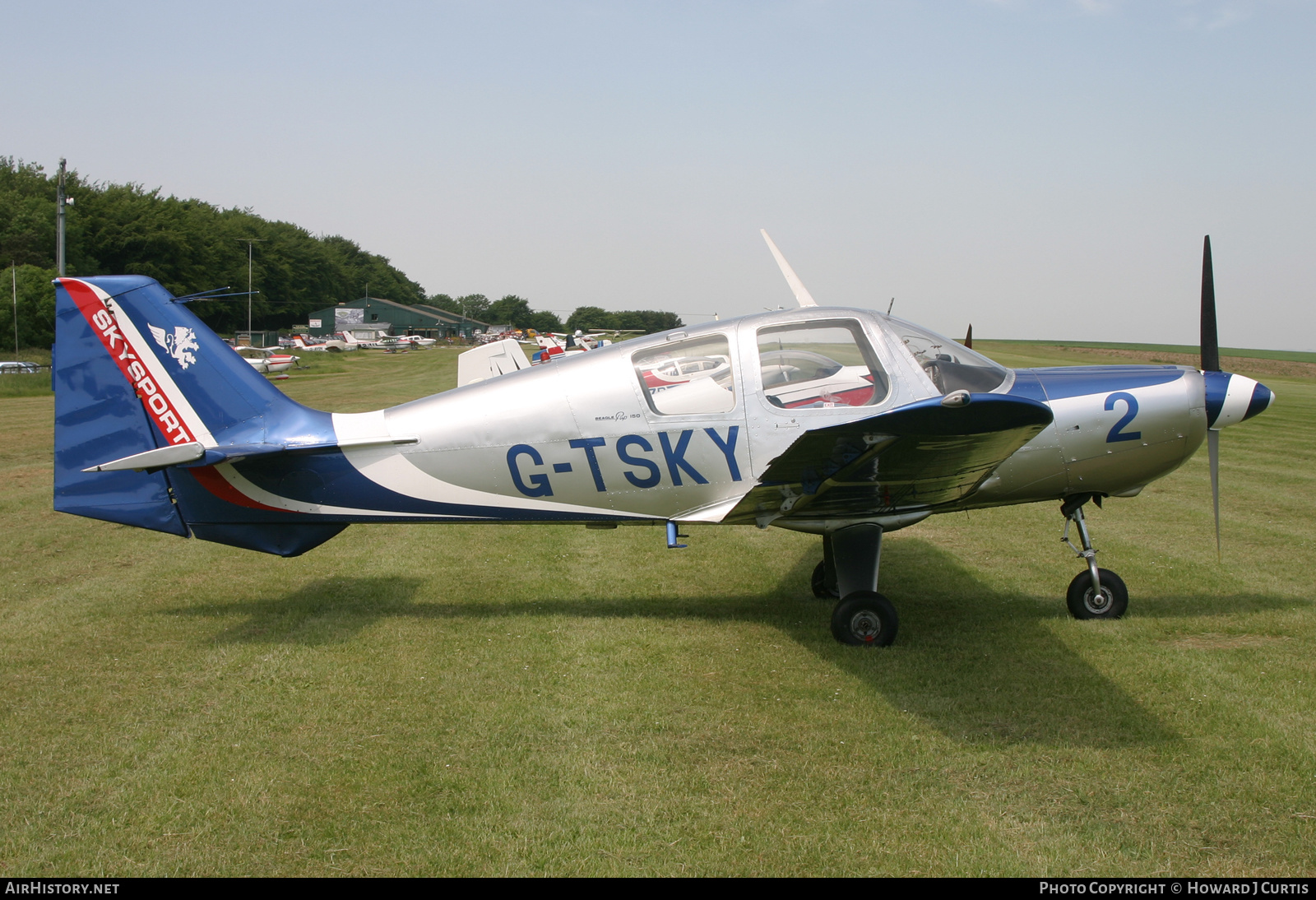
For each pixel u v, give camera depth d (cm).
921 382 563
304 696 461
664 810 347
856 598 536
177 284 8269
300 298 11338
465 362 1388
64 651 529
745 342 574
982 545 813
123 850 323
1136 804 348
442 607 628
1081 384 591
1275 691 455
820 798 355
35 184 7812
